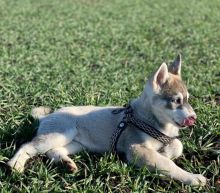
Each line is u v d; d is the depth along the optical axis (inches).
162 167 47.8
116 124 51.8
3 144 53.9
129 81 81.2
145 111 50.3
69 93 72.9
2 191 44.0
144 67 92.7
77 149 52.6
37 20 146.5
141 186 46.8
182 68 91.0
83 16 159.2
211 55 104.7
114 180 48.3
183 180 47.3
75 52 104.1
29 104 68.5
